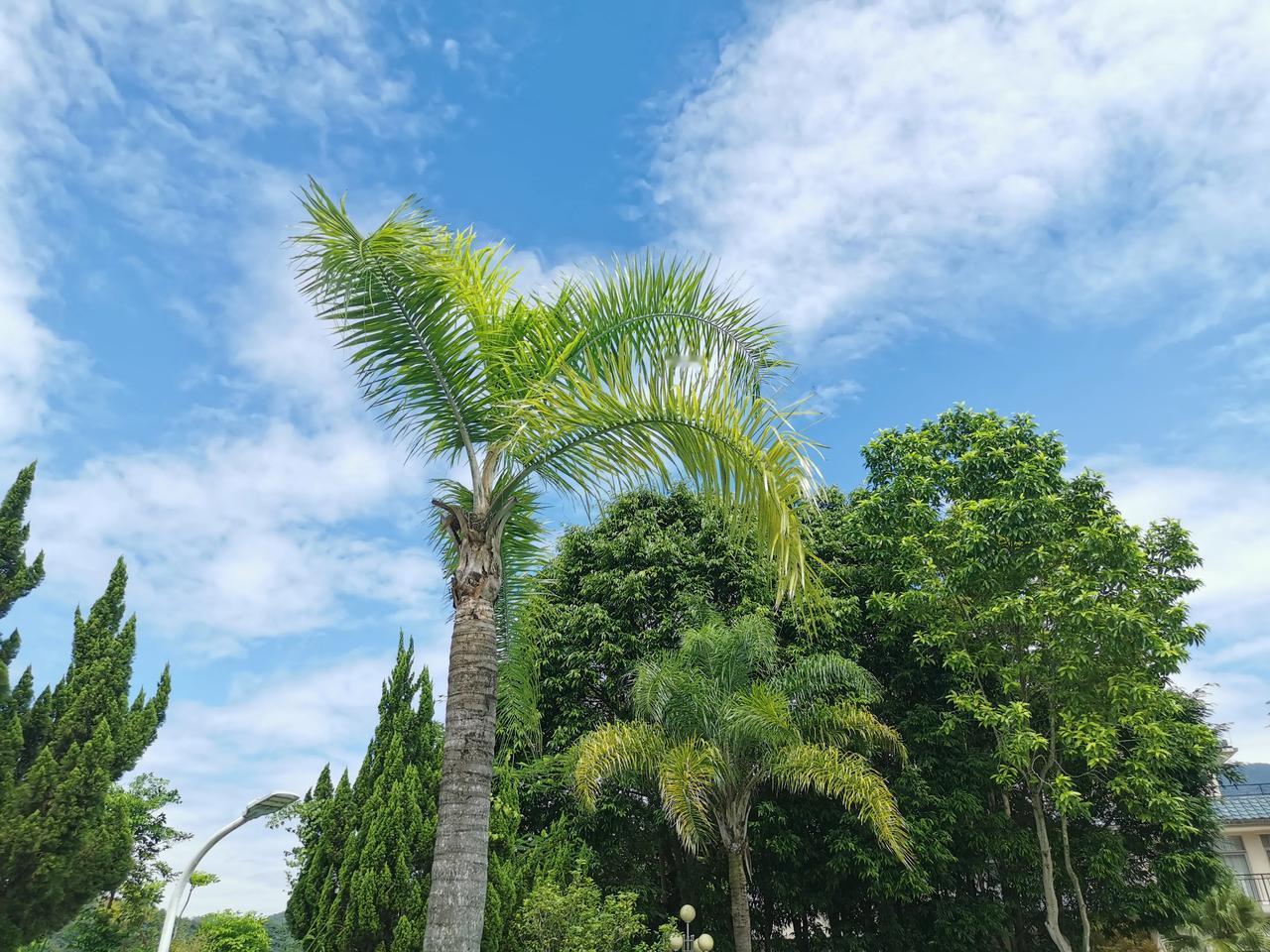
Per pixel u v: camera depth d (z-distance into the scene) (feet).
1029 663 49.80
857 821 49.98
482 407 24.71
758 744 40.55
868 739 44.57
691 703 40.32
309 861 37.99
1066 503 51.62
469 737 20.39
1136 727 45.80
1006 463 52.44
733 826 40.60
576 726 51.65
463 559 22.30
